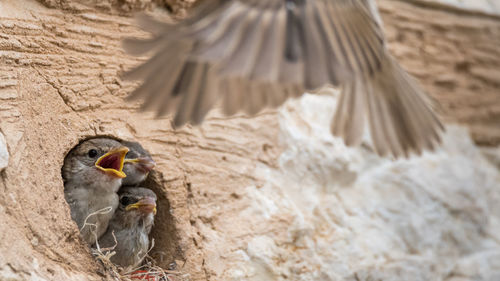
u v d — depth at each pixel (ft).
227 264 31.32
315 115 38.52
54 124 26.99
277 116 36.88
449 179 44.19
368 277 36.11
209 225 32.04
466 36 52.90
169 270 30.53
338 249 35.70
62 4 29.37
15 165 22.82
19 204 22.41
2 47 25.17
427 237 40.47
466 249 42.78
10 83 24.40
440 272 40.45
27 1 27.99
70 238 24.58
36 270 21.45
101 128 29.84
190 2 34.06
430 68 51.16
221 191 33.01
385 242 38.01
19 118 24.00
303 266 33.71
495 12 54.08
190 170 32.48
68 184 29.58
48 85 27.32
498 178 49.78
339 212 37.11
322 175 37.35
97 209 29.76
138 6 32.17
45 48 27.81
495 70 53.83
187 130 33.17
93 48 30.14
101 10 30.96
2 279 19.93
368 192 39.09
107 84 30.50
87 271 24.52
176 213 31.22
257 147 35.37
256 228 32.99
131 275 29.01
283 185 35.65
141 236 30.91
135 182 31.32
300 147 36.88
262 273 32.22
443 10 51.93
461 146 49.57
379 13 48.88
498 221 46.65
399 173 40.93
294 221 34.14
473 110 52.80
